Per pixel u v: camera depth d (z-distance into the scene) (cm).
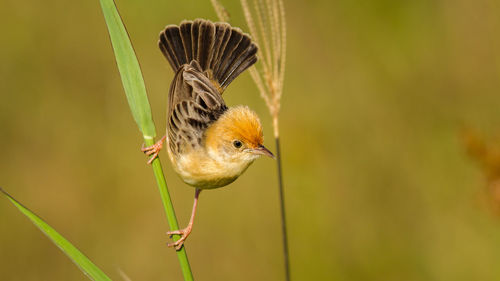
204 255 1278
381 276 1244
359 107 1336
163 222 1298
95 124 1338
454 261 1199
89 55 1338
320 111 1341
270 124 1316
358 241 1264
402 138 1312
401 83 1333
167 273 1284
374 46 1341
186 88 796
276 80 738
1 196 1301
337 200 1291
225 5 1251
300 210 1283
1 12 1313
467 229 1202
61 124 1333
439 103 1317
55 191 1322
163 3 1296
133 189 1314
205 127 796
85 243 1309
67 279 1285
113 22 659
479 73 1301
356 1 1335
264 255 1265
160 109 1306
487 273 1171
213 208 1284
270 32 736
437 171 1270
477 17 1300
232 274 1270
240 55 891
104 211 1317
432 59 1327
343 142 1329
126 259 1293
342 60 1345
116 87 1338
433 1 1327
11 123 1322
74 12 1333
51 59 1330
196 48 877
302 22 1345
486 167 827
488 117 1273
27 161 1327
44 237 1298
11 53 1318
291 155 1311
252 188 1289
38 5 1325
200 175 797
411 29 1336
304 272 1259
